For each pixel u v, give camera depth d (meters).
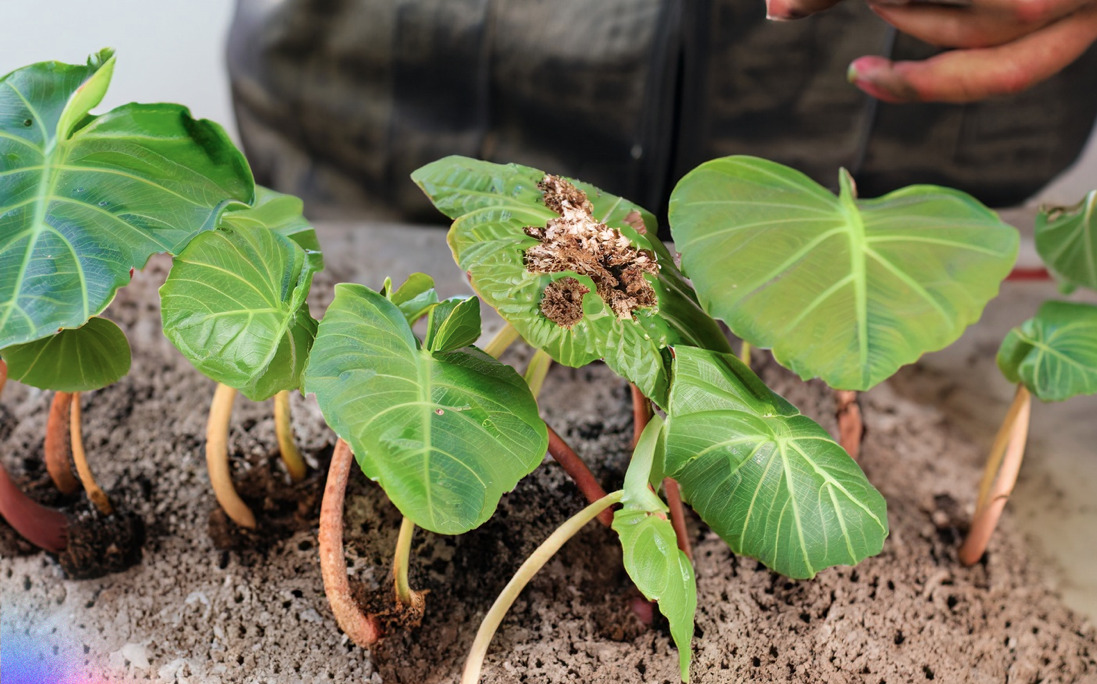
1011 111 1.28
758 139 1.29
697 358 0.72
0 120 0.72
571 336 0.70
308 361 0.68
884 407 1.00
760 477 0.71
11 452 0.90
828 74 1.24
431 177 0.75
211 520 0.85
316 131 1.41
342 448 0.74
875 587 0.85
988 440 0.98
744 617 0.83
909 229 0.71
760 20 1.21
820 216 0.71
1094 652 0.84
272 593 0.82
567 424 0.93
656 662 0.80
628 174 1.34
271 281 0.72
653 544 0.70
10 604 0.81
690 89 1.27
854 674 0.81
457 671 0.79
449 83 1.34
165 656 0.79
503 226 0.73
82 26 1.43
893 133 1.29
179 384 0.95
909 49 1.20
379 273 1.13
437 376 0.70
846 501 0.71
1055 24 0.69
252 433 0.92
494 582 0.83
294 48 1.34
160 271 1.09
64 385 0.76
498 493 0.68
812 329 0.69
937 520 0.91
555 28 1.27
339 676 0.78
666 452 0.71
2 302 0.68
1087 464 0.97
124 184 0.71
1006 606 0.86
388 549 0.84
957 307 0.69
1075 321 0.81
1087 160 1.46
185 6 1.46
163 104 0.73
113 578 0.83
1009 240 0.70
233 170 0.73
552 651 0.80
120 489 0.88
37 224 0.70
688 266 0.70
